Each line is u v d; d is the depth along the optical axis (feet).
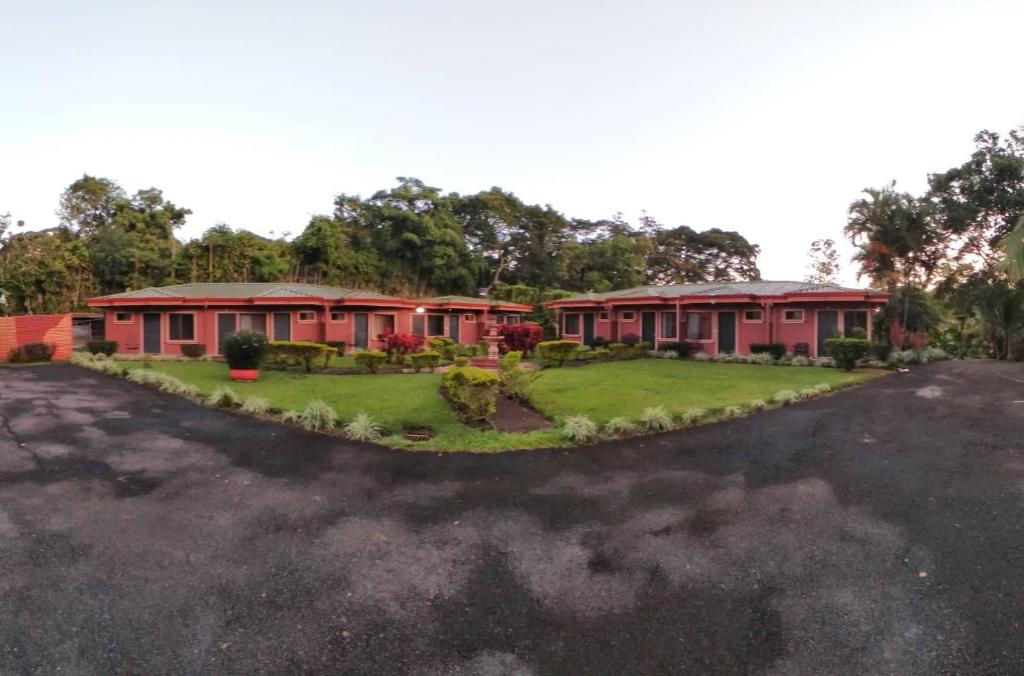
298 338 75.00
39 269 91.66
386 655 10.91
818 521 17.15
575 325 94.07
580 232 181.47
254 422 30.83
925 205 74.84
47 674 10.00
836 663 10.60
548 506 18.88
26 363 59.36
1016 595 12.70
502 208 161.89
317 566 14.39
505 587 13.52
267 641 11.23
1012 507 17.66
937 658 10.67
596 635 11.61
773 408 35.68
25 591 12.62
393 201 135.85
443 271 136.26
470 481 21.52
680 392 41.27
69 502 18.01
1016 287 71.92
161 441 26.05
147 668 10.29
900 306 78.79
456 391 32.63
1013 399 36.27
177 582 13.34
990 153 72.08
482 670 10.51
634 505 18.89
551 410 34.55
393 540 16.06
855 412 33.45
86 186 126.62
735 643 11.28
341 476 21.85
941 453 23.93
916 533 16.06
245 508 18.21
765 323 72.79
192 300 72.18
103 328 88.53
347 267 121.80
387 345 59.67
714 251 180.65
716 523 17.20
